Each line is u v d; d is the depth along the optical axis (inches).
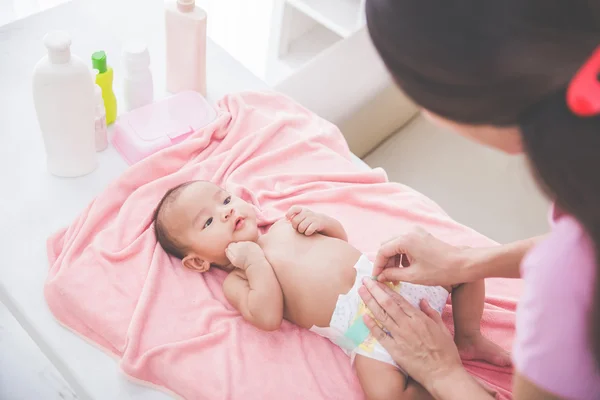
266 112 62.6
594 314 22.9
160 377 43.8
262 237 50.9
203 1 86.5
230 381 43.3
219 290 49.6
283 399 43.2
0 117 57.7
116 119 59.7
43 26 66.0
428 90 21.9
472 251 41.2
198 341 44.6
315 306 46.4
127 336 44.4
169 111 59.6
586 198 19.8
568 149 19.4
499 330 49.1
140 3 71.1
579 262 24.0
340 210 55.8
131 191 54.0
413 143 72.7
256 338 46.2
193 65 60.7
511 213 66.2
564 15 18.7
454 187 68.1
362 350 44.0
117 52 65.3
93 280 46.9
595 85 18.6
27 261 48.7
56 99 48.4
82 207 52.8
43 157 55.8
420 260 42.1
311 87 67.2
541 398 27.7
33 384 54.1
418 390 42.5
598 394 26.0
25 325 46.8
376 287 42.3
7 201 51.9
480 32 19.5
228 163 56.5
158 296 47.1
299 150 59.2
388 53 22.0
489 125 22.3
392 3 21.0
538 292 25.5
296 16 93.0
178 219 49.4
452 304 46.7
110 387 43.5
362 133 71.4
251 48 97.0
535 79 19.7
